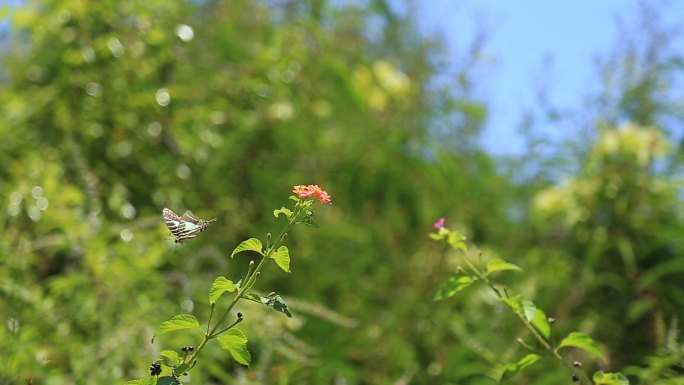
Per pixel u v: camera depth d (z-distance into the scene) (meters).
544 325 3.49
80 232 4.76
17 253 4.51
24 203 5.02
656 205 6.30
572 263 6.31
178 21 6.68
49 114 5.91
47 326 4.38
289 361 5.02
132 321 4.40
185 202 6.02
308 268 6.18
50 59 6.18
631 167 6.32
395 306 6.08
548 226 6.55
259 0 7.26
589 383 3.46
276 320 4.64
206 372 4.68
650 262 6.25
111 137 5.92
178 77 6.48
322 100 6.85
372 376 5.78
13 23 6.10
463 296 6.12
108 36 6.02
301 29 6.89
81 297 4.51
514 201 6.91
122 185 5.80
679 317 5.79
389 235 6.53
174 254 5.14
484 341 5.70
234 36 6.87
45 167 5.43
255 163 6.47
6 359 4.00
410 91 7.07
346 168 6.68
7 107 5.98
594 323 5.73
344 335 5.84
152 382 2.76
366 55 7.60
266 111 6.55
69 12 6.07
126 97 6.01
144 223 5.01
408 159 6.82
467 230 6.61
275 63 6.48
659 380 4.40
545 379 5.31
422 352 5.93
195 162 6.23
